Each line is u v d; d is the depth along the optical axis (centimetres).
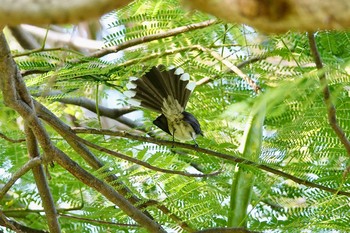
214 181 330
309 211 330
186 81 327
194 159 329
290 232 327
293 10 150
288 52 323
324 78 264
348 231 324
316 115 306
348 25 148
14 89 296
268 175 329
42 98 325
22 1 156
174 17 318
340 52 320
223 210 326
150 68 319
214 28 317
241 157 313
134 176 323
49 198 316
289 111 304
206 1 154
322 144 318
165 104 327
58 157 310
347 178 323
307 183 312
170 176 324
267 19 152
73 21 160
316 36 320
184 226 323
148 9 322
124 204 315
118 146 329
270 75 331
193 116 329
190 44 324
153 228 316
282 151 322
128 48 322
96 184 313
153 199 326
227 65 323
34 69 318
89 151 320
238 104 263
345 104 313
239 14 153
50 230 317
